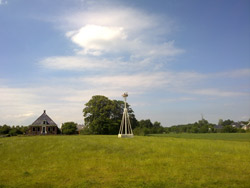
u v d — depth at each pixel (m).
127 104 73.81
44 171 14.05
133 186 10.78
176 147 23.33
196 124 133.00
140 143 25.98
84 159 17.64
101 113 64.00
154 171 13.76
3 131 78.38
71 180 11.95
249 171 13.65
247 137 58.38
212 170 13.88
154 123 142.75
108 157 18.42
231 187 10.51
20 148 22.06
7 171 14.16
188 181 11.50
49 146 23.00
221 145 25.81
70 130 86.94
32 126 79.81
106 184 11.16
